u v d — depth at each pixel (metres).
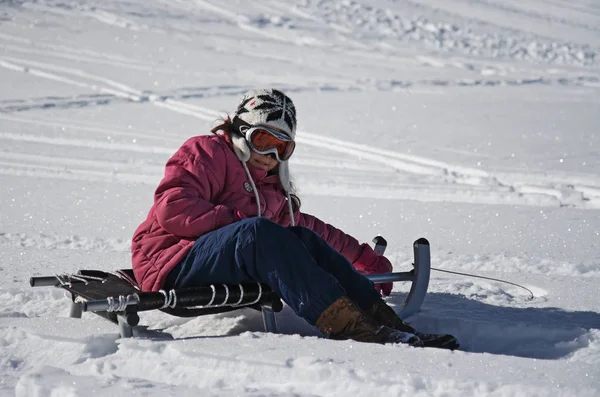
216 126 10.84
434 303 12.04
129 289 10.23
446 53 56.19
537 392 7.89
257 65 48.34
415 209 20.20
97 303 9.16
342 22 63.38
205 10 65.31
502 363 8.69
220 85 41.50
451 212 19.94
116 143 28.83
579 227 18.41
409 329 9.94
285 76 45.12
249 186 10.84
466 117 34.28
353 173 24.95
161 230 10.47
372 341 9.49
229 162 10.73
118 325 10.12
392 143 29.00
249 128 10.63
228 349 9.05
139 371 8.80
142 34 56.66
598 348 9.83
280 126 10.65
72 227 17.62
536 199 21.66
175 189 10.21
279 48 54.75
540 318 11.16
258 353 8.91
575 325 10.70
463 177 24.59
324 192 22.84
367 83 43.81
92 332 9.94
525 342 10.46
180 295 9.51
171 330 10.64
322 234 11.84
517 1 72.44
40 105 35.12
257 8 66.19
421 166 25.84
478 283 13.64
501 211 20.08
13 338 9.92
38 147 27.77
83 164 25.50
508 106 37.25
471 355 8.96
